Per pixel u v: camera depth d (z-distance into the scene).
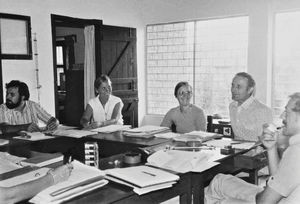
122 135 2.76
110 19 4.83
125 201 1.37
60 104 5.19
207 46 4.86
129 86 5.16
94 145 1.82
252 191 1.77
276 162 1.74
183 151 1.96
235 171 2.17
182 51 5.11
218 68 4.78
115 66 4.90
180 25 5.09
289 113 1.44
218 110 4.83
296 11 4.13
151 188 1.44
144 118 5.53
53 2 4.11
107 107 3.56
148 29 5.41
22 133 2.77
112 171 1.58
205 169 1.70
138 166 1.71
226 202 1.82
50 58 4.13
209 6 4.66
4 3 3.66
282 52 4.26
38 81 4.02
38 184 1.33
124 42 5.02
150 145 2.34
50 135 2.79
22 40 3.83
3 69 3.69
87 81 4.65
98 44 4.65
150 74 5.48
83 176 1.43
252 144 2.24
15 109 3.18
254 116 2.69
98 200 1.31
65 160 1.98
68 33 5.42
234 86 2.69
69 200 1.31
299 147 1.39
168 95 5.32
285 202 1.39
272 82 4.34
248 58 4.36
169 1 5.04
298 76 4.18
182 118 3.19
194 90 5.04
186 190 1.66
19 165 1.74
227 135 3.71
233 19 4.59
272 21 4.27
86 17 4.50
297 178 1.37
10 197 1.24
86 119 3.47
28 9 3.87
